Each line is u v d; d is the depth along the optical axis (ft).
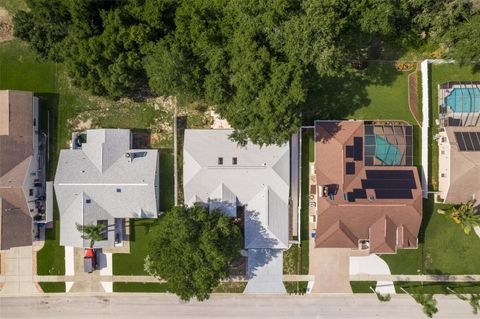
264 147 117.91
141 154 120.47
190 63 106.42
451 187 117.50
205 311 126.62
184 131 122.42
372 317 127.03
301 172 124.98
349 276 126.62
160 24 107.24
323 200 116.98
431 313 116.98
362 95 124.26
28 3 107.55
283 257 125.80
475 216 116.16
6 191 115.03
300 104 104.53
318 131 119.55
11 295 126.62
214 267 104.32
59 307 126.62
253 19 100.94
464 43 109.91
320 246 119.55
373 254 126.31
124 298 126.62
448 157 118.01
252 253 123.65
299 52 99.14
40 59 115.55
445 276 126.21
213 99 104.88
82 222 116.98
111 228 120.88
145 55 110.01
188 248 104.01
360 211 116.26
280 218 119.75
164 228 110.93
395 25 118.52
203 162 116.78
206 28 105.91
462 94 120.88
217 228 109.70
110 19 105.91
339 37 107.65
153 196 118.62
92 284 126.31
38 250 126.11
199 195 119.44
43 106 124.47
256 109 100.94
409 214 116.67
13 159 115.75
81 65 109.70
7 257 126.41
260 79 98.68
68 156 119.14
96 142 119.24
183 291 104.99
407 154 121.39
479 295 122.31
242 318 126.21
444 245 125.80
